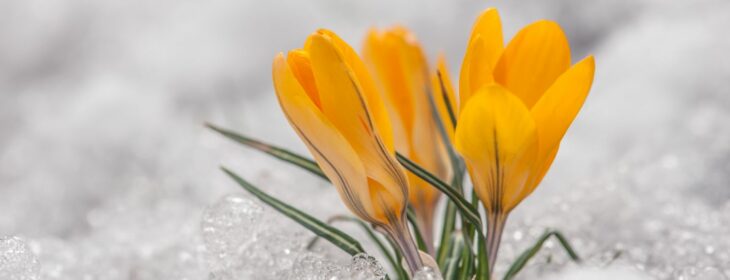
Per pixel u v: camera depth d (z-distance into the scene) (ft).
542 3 3.24
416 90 1.23
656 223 1.47
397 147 1.24
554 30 1.08
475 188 1.12
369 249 1.49
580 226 1.42
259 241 1.25
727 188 1.69
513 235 1.36
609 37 3.01
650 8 3.02
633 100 2.42
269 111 2.80
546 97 1.06
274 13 3.22
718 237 1.38
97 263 1.44
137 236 1.52
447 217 1.25
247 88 3.04
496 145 1.06
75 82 3.23
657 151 2.00
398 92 1.23
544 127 1.06
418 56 1.22
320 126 1.06
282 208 1.17
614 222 1.44
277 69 1.05
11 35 3.45
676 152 1.93
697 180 1.72
